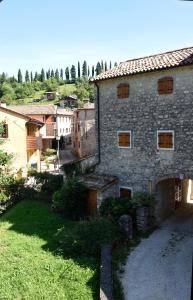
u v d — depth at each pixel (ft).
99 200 67.92
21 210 76.95
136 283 44.60
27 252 53.62
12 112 110.73
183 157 60.44
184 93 59.21
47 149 172.65
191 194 87.15
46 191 83.87
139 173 67.26
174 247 55.26
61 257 51.44
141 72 63.05
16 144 111.55
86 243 52.01
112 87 69.87
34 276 45.34
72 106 273.95
